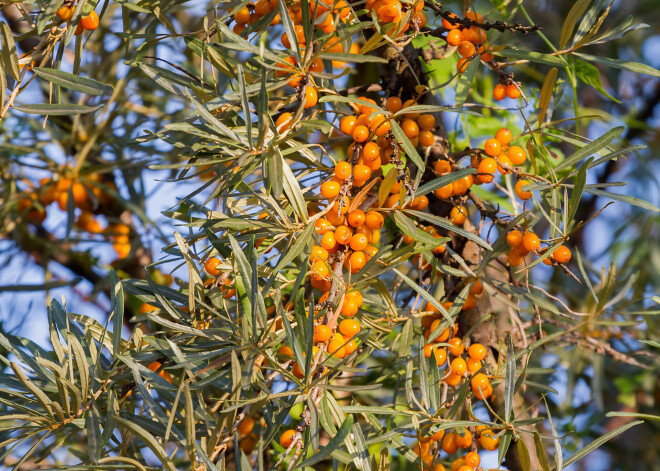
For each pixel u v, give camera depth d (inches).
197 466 30.4
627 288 35.5
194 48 32.4
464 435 33.1
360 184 32.0
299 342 30.7
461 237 34.5
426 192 32.1
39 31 31.4
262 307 30.6
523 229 32.9
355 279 31.6
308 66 31.4
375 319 33.3
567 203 32.3
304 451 30.7
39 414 30.8
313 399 30.7
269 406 31.3
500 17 36.9
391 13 32.3
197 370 31.6
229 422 30.7
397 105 33.4
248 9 33.3
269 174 30.5
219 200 33.7
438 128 34.6
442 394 33.5
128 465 30.3
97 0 32.4
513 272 34.1
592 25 33.2
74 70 32.8
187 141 33.4
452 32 33.4
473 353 33.4
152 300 32.9
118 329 31.8
